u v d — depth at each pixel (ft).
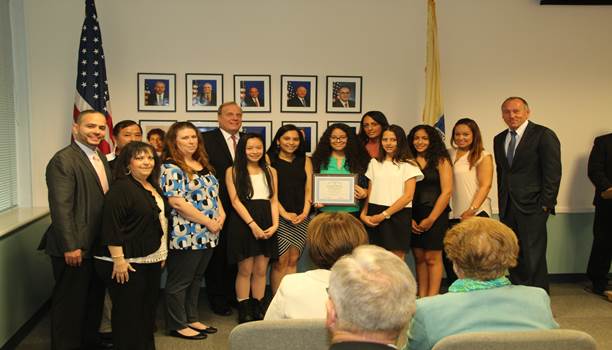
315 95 15.47
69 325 10.07
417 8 15.62
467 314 5.26
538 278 13.12
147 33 14.76
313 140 15.58
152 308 10.09
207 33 14.98
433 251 13.16
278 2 15.16
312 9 15.29
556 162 12.80
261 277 12.75
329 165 13.10
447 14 15.71
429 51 14.94
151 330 10.13
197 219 11.20
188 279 11.60
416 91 15.79
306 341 5.29
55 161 9.77
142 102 14.85
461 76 15.89
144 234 9.55
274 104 15.37
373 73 15.62
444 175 13.05
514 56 15.99
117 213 9.33
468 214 13.26
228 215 13.12
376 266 4.27
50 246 10.08
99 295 10.75
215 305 13.58
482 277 5.43
